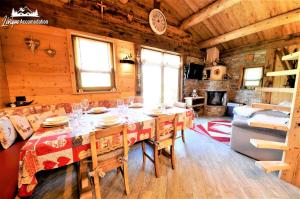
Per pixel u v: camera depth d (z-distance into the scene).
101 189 1.61
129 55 3.43
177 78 5.09
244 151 2.36
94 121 1.62
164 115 1.81
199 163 2.13
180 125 2.01
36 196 1.53
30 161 1.03
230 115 5.18
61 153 1.14
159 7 3.94
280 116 2.67
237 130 2.44
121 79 3.41
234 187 1.64
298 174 1.64
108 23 3.12
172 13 4.33
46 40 2.43
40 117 2.15
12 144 1.67
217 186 1.66
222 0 3.20
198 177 1.81
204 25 4.61
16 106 2.07
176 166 2.05
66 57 2.65
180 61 5.01
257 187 1.64
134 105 2.48
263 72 4.57
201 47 5.39
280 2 3.14
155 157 1.78
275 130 1.98
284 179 1.74
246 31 3.97
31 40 2.29
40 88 2.44
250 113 2.96
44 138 1.15
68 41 2.62
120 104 2.20
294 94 1.61
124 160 1.44
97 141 1.30
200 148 2.62
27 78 2.33
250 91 4.93
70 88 2.73
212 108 5.27
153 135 1.73
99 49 3.07
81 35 2.78
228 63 5.57
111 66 3.25
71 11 2.66
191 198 1.48
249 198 1.48
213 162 2.16
